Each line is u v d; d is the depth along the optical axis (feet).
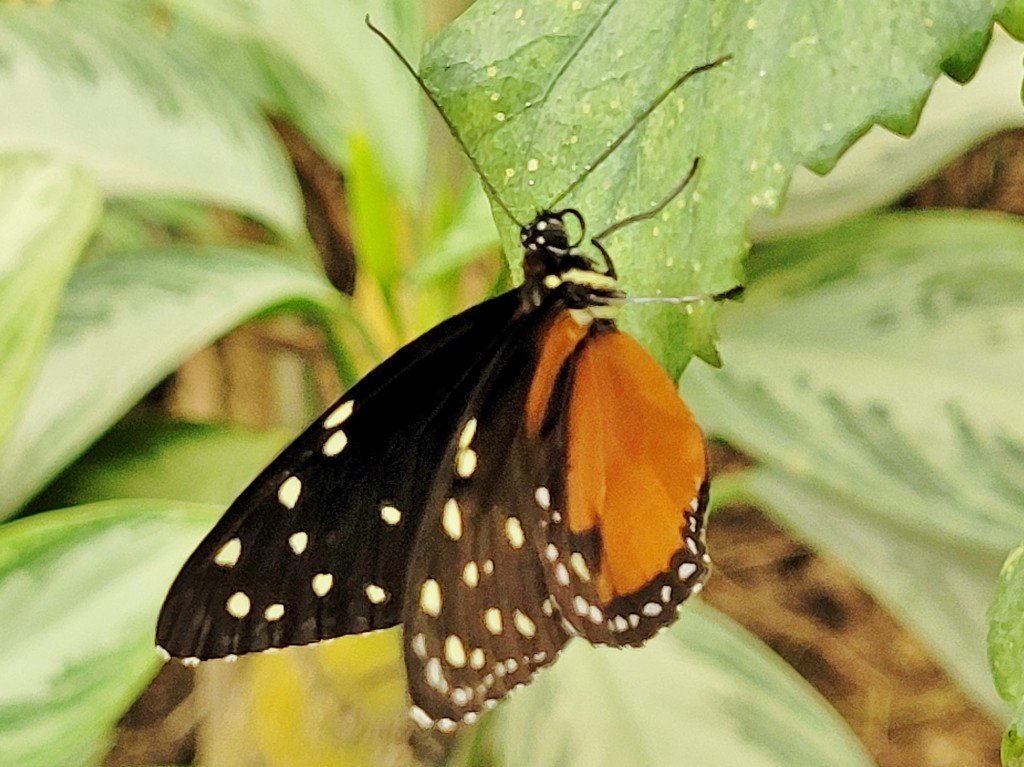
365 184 1.33
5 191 1.24
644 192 1.12
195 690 1.42
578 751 1.28
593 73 1.12
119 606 1.25
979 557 1.34
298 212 1.37
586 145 1.12
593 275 1.19
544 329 1.21
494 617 1.22
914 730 1.51
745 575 1.69
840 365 1.31
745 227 1.11
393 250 1.33
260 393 1.50
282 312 1.36
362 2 1.32
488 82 1.12
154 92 1.35
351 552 1.20
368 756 1.35
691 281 1.11
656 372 1.19
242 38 1.42
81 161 1.31
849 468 1.29
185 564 1.18
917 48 1.10
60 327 1.30
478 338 1.21
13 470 1.27
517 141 1.13
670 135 1.12
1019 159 1.56
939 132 1.33
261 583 1.19
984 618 1.33
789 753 1.28
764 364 1.32
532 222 1.13
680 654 1.31
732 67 1.11
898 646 1.60
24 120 1.31
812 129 1.10
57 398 1.29
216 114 1.36
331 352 1.39
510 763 1.28
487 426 1.21
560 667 1.30
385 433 1.20
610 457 1.22
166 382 1.50
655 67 1.12
